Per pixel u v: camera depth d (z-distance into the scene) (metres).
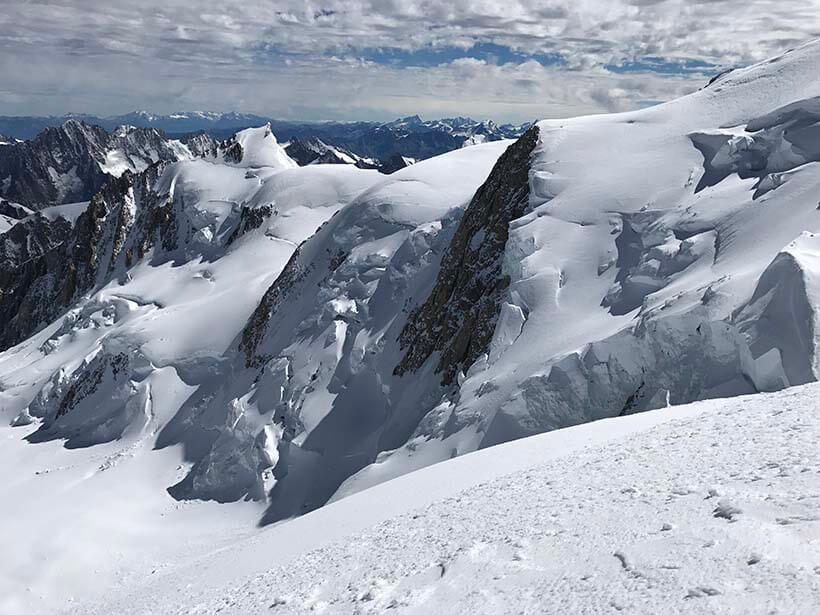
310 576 13.22
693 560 7.05
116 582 40.56
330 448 50.75
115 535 46.44
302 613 10.87
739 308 26.78
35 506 51.00
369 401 53.28
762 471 9.13
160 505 52.69
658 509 9.08
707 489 9.22
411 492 20.92
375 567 11.90
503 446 24.17
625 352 31.33
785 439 10.48
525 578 8.47
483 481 17.84
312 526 21.56
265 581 14.49
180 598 18.09
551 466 15.30
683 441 12.85
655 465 11.64
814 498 7.52
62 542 44.28
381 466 40.25
